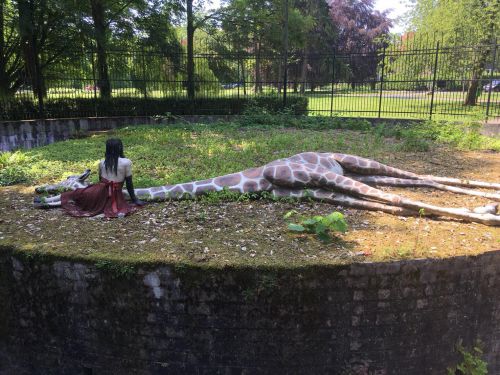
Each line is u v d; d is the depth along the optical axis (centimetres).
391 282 471
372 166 761
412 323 486
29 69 1673
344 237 548
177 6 1906
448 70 2025
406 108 2189
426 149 1144
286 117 1738
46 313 513
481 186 782
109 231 571
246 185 701
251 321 468
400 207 632
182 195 696
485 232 568
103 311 490
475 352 519
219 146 1159
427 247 509
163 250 503
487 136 1393
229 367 480
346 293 468
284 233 562
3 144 1474
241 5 1953
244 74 2078
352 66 3062
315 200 688
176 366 485
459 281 491
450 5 2428
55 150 1148
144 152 1091
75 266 487
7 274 523
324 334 475
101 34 1775
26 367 540
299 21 2066
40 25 1644
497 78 2200
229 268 459
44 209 665
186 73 1980
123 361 496
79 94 1806
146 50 1995
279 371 479
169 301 472
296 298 464
